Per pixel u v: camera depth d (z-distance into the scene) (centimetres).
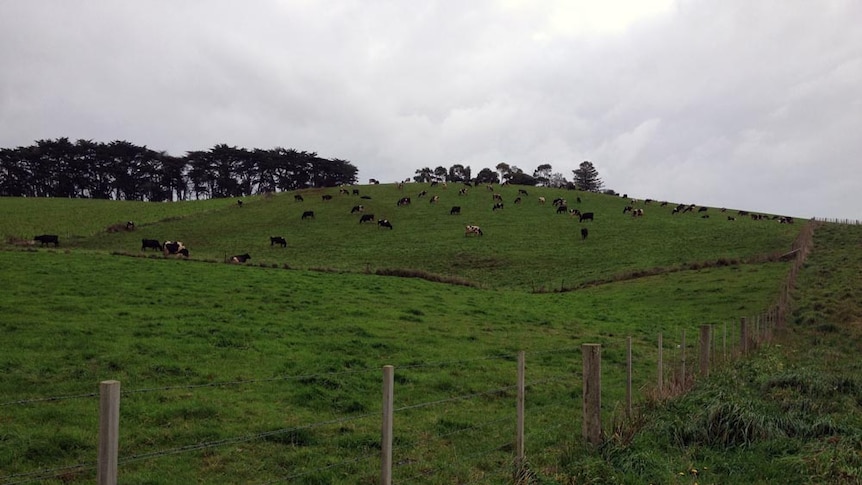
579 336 2262
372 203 8725
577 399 1368
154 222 7188
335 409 1200
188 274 2962
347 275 3534
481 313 2630
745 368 1583
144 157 13988
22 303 1984
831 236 5362
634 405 1234
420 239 6353
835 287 3306
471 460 946
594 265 5059
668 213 8088
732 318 2911
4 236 5684
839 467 823
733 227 6544
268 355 1569
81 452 916
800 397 1233
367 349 1730
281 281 2989
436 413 1217
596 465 826
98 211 7994
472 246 5975
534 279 4700
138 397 1179
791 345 2205
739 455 911
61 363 1366
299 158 14700
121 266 3055
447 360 1678
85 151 13588
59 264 2970
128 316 1895
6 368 1303
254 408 1160
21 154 12925
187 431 1020
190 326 1816
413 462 941
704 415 1017
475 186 10612
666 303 3403
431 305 2695
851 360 1884
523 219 7494
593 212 8112
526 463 837
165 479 841
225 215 7900
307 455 958
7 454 880
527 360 1788
